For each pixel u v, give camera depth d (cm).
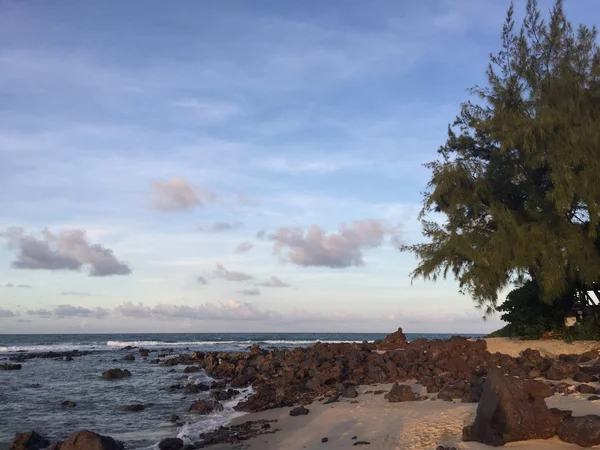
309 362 3234
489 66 2947
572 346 2606
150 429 2020
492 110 2977
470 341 2958
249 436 1727
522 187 2852
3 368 4431
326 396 2341
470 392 1844
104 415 2336
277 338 13175
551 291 2536
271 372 3350
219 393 2792
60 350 7331
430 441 1340
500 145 2792
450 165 2906
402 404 1911
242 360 4156
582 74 2702
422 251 3048
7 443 1834
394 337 3775
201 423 2048
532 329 2886
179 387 3195
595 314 2809
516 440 1222
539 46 2838
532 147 2620
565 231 2545
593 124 2494
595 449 1151
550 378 1998
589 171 2441
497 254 2611
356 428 1611
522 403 1247
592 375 1922
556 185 2472
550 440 1217
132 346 8488
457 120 3180
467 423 1455
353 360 2995
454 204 2848
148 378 3766
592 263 2508
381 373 2511
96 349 7569
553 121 2552
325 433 1609
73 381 3609
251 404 2388
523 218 2733
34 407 2558
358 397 2186
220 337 13862
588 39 2761
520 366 2250
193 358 5016
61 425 2131
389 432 1499
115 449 1535
